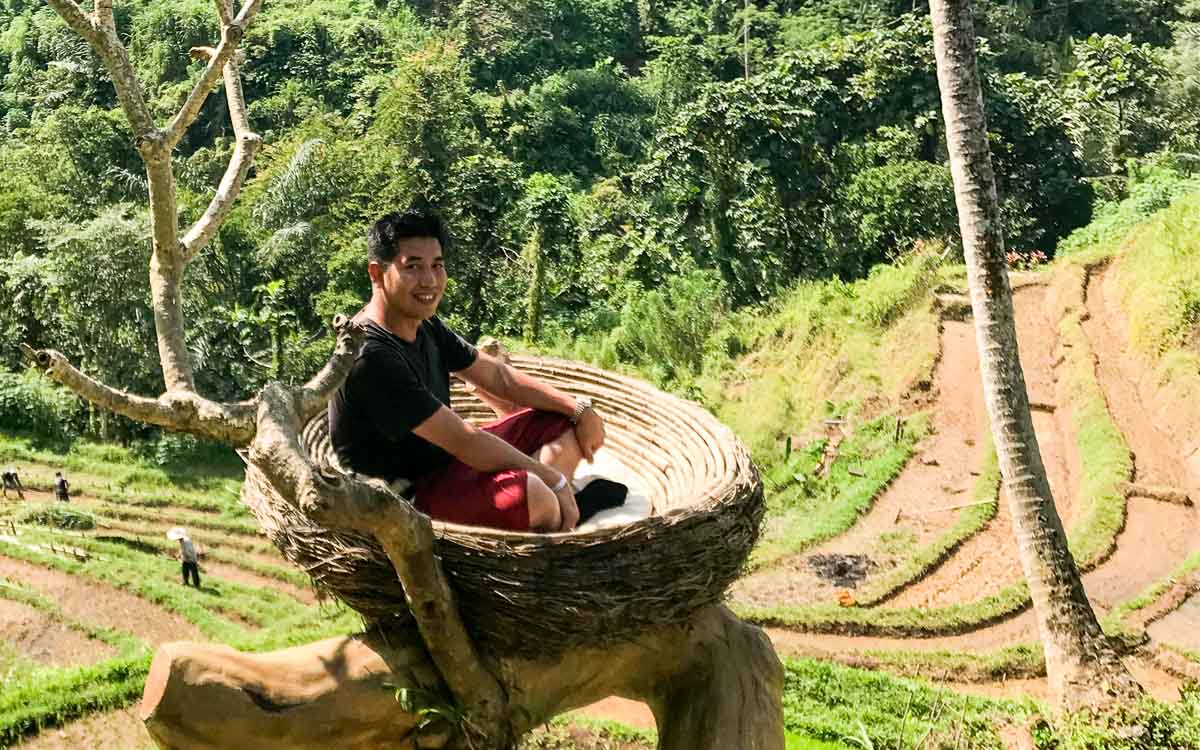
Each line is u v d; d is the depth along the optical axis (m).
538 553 2.99
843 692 11.24
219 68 3.91
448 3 53.50
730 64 51.00
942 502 16.39
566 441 3.86
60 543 18.98
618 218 30.05
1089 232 26.25
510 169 30.52
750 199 26.27
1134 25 48.44
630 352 23.72
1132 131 32.91
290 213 28.81
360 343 3.16
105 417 25.25
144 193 31.67
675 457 3.92
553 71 51.88
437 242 3.51
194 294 26.27
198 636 16.08
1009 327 9.45
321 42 46.94
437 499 3.42
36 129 37.00
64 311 25.91
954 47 9.05
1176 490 15.15
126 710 11.17
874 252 26.12
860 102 27.48
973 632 13.08
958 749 9.05
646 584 3.09
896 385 19.69
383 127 31.22
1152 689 11.64
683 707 3.76
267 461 2.66
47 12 48.38
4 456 24.08
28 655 15.38
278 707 3.04
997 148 28.36
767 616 13.31
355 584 3.16
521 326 27.08
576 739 9.59
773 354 22.41
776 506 17.22
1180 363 17.39
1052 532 9.66
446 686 3.23
